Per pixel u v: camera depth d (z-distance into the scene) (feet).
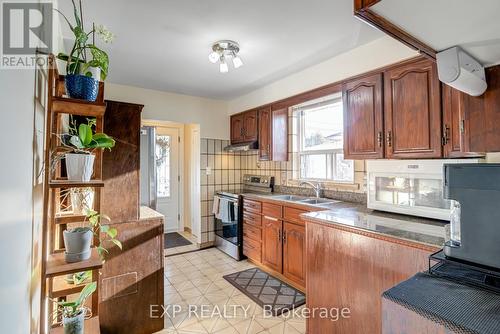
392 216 6.40
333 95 9.77
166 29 6.56
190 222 16.35
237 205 11.77
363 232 5.24
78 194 4.62
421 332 2.39
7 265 2.15
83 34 4.14
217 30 6.63
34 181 3.13
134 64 8.87
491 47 3.33
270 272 10.32
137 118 6.81
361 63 7.50
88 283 4.30
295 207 8.91
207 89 12.00
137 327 6.56
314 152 10.77
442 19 2.75
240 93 12.74
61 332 3.95
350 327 5.50
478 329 2.08
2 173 2.05
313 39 7.12
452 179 3.03
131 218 6.61
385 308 2.69
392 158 6.66
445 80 3.46
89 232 4.09
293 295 8.56
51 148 3.97
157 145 16.43
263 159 11.74
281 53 8.05
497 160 5.16
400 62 6.50
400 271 4.68
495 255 2.74
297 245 8.82
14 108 2.34
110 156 6.44
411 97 6.28
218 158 14.12
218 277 9.95
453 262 3.02
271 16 6.02
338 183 9.52
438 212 5.64
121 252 6.44
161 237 6.93
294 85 9.94
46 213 3.55
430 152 5.91
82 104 3.98
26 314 2.74
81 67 4.07
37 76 3.27
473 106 4.15
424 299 2.56
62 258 4.05
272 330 6.79
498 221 2.72
